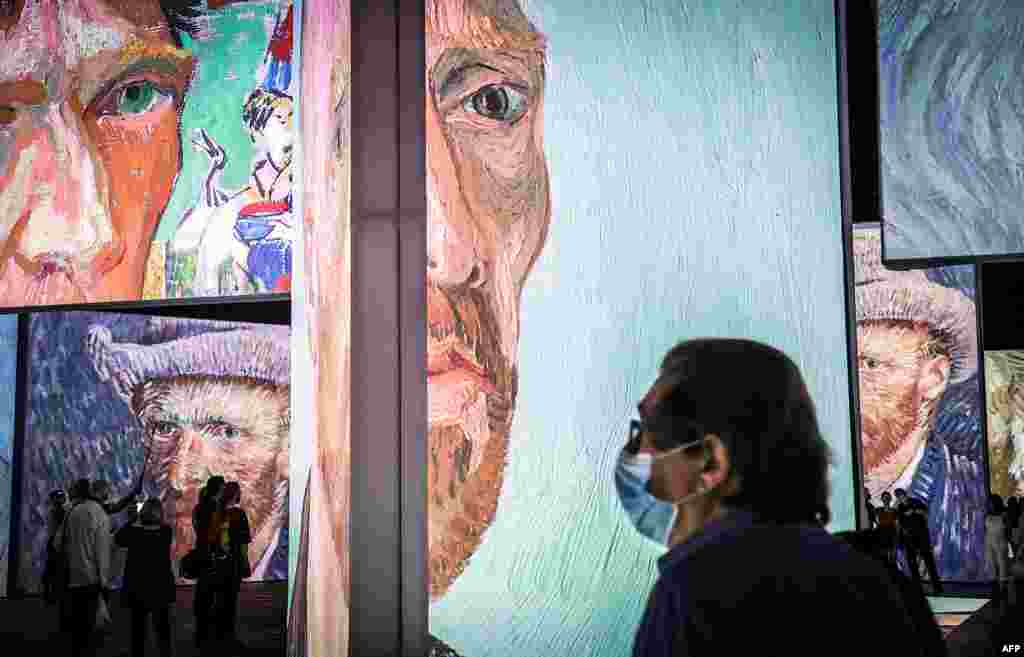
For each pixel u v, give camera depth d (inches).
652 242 175.8
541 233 175.9
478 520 168.6
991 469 663.1
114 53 429.7
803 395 58.6
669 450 59.1
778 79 179.0
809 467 56.8
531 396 172.2
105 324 679.7
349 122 173.5
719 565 53.6
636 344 173.8
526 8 180.5
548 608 167.5
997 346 673.6
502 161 176.6
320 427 182.4
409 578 165.9
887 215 214.2
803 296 174.9
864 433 671.8
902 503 597.0
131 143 427.5
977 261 210.2
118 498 670.5
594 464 170.9
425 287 169.8
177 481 684.7
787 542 54.7
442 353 170.6
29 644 442.0
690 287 174.9
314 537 186.2
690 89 179.0
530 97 178.4
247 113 432.1
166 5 434.0
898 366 671.1
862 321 676.7
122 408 679.1
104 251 425.4
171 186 430.3
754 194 176.9
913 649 54.6
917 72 214.1
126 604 364.2
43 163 423.2
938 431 665.0
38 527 646.5
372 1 175.3
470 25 178.7
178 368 692.7
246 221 427.5
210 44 434.3
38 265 423.2
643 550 168.9
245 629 478.6
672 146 177.9
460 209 174.1
